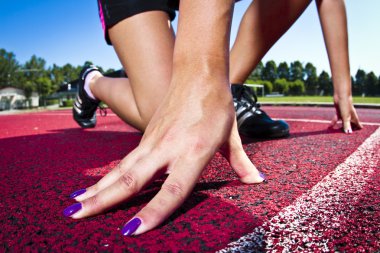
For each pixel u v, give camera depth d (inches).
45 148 26.8
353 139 24.1
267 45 23.1
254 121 25.5
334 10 25.1
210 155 10.6
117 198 10.1
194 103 10.8
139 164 10.4
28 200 12.5
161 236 8.7
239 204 10.9
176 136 10.6
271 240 8.1
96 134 35.9
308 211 10.0
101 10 19.5
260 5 21.9
